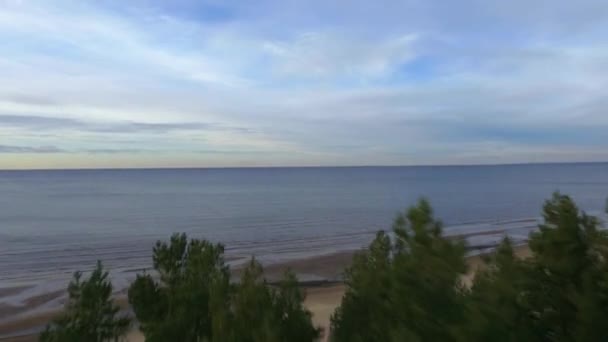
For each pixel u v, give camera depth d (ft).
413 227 13.92
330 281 85.30
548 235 17.87
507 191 396.78
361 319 18.53
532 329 15.38
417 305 13.00
